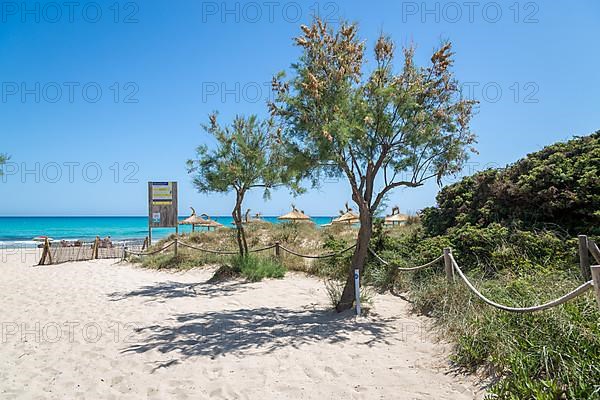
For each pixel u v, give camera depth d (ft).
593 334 14.67
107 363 19.88
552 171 31.89
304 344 21.59
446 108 28.63
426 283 28.48
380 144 28.32
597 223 29.22
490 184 37.42
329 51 28.99
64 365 19.75
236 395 16.10
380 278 34.12
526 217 32.58
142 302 33.47
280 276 43.21
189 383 17.38
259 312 29.19
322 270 42.22
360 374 17.53
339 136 25.12
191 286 40.75
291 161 28.53
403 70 29.09
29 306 32.68
